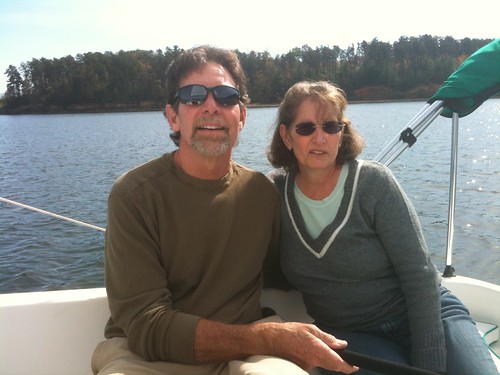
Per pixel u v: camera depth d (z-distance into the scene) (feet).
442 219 26.30
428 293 5.65
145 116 166.61
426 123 7.48
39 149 79.20
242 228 5.75
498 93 7.43
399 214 5.72
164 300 5.27
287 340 4.98
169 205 5.50
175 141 6.01
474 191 33.12
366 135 71.20
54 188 42.88
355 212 5.75
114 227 5.36
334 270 5.90
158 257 5.49
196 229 5.52
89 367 6.34
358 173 5.80
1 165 60.18
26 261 22.38
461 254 21.06
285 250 6.19
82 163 59.88
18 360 6.17
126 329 5.24
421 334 5.60
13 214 31.19
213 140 5.52
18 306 6.20
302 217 5.98
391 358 5.73
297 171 6.27
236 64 5.93
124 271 5.28
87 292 6.59
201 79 5.62
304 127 5.75
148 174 5.59
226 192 5.67
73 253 23.44
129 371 5.07
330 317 6.20
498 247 21.61
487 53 7.39
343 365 4.94
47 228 27.76
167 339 5.03
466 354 5.54
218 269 5.69
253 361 4.95
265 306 6.94
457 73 7.51
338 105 5.78
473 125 89.25
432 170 42.09
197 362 5.09
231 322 5.64
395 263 5.80
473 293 7.63
